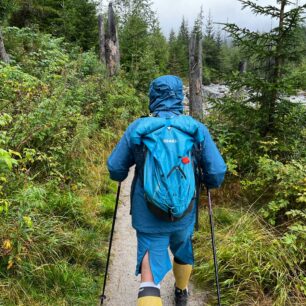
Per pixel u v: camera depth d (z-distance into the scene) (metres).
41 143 4.79
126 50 17.48
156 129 2.37
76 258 3.52
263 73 5.36
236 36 5.23
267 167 4.48
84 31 17.94
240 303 3.12
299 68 5.18
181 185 2.26
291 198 4.20
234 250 3.53
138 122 2.46
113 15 12.55
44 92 5.56
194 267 3.55
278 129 5.33
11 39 10.37
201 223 4.22
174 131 2.37
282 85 4.93
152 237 2.43
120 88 10.68
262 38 5.11
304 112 5.20
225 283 3.26
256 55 5.28
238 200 4.82
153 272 2.38
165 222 2.39
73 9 17.41
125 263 3.70
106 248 3.89
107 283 3.38
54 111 5.06
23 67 8.29
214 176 2.44
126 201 5.13
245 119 5.46
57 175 4.75
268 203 4.42
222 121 6.00
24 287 2.94
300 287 3.13
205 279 3.43
